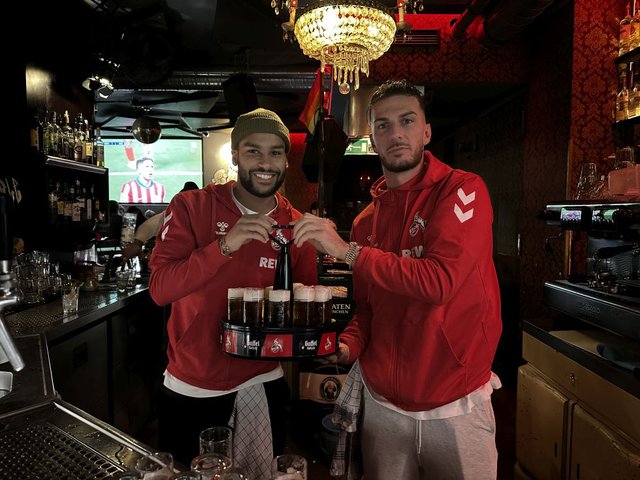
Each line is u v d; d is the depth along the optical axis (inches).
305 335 54.8
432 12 159.3
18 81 125.9
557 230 149.6
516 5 122.3
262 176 65.0
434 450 59.9
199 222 68.3
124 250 144.6
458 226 55.6
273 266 69.4
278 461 38.8
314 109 124.7
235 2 142.6
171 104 228.8
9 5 121.9
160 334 154.3
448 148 293.3
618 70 140.0
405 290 53.9
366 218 72.4
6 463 39.9
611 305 78.5
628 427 69.8
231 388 66.9
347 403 67.3
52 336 86.4
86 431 45.6
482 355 60.5
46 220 130.6
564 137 145.1
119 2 145.6
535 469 96.1
